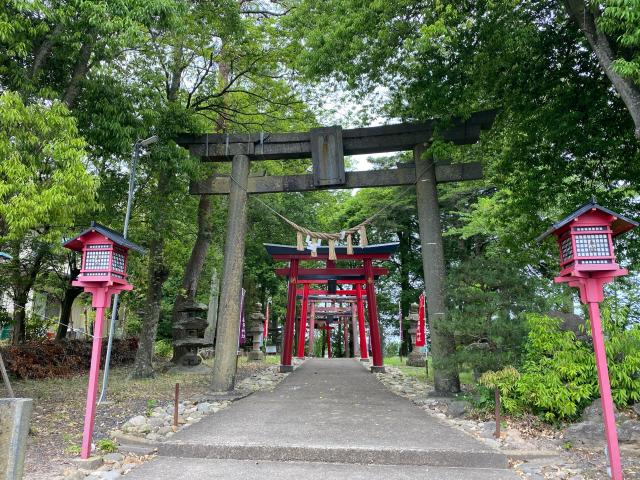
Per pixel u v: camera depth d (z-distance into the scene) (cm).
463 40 862
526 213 1234
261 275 2766
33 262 1509
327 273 1864
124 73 1091
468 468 534
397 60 912
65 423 745
